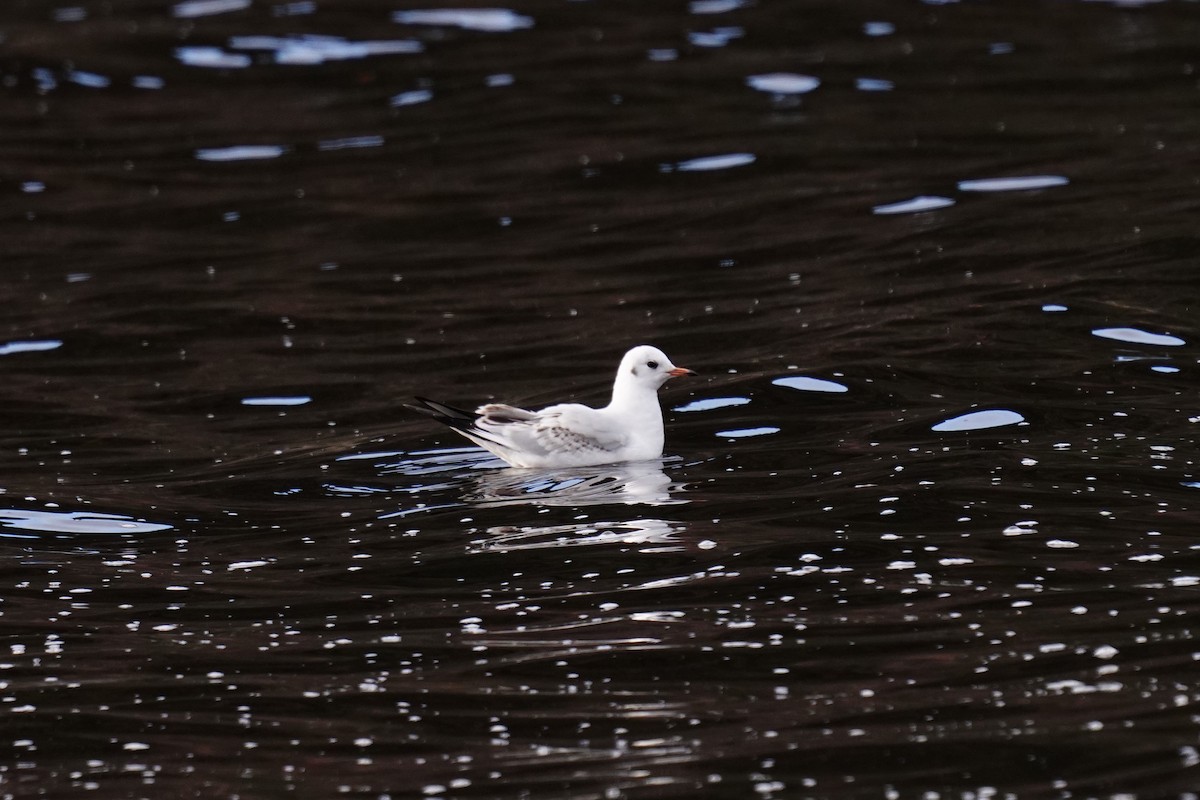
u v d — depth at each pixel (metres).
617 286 21.75
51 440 16.81
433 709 10.67
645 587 12.43
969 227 23.02
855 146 27.38
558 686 10.91
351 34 35.47
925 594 12.08
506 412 15.27
